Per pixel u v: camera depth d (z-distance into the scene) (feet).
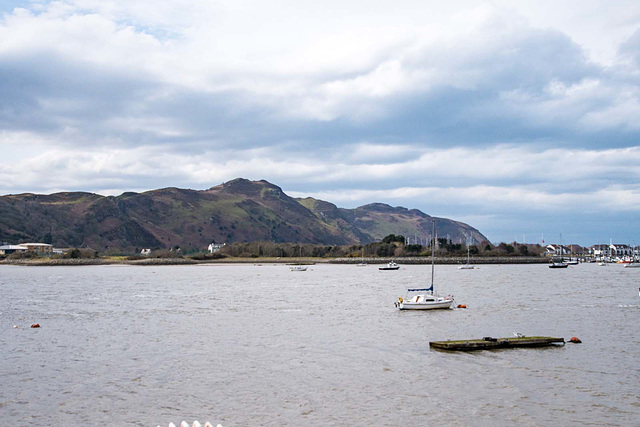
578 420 100.89
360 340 171.53
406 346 161.48
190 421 101.45
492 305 265.95
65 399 113.39
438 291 351.46
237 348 159.63
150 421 101.55
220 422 100.58
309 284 428.56
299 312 240.94
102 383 123.95
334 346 161.99
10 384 123.54
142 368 136.67
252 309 252.83
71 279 514.68
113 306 267.80
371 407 107.55
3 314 237.45
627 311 244.22
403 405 108.58
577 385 121.19
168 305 271.49
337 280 483.10
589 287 387.34
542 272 645.10
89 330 192.44
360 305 268.41
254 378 127.34
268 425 99.04
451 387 119.75
